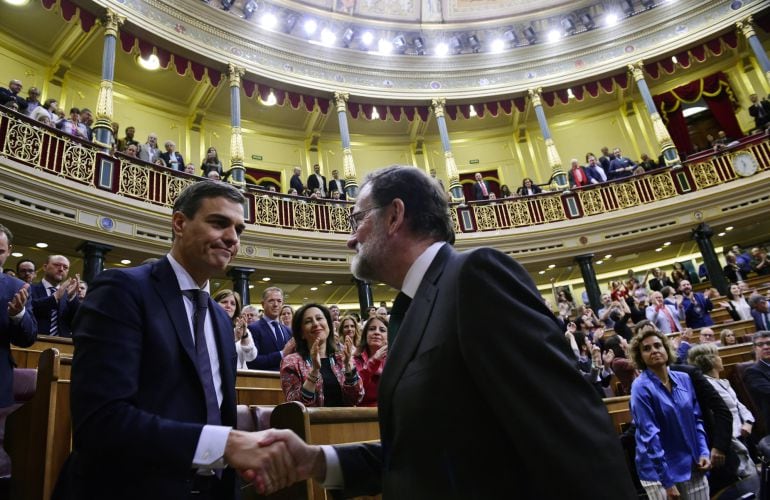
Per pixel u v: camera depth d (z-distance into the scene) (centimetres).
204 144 1288
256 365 442
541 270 1309
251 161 1359
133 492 131
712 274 1146
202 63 1111
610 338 586
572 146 1551
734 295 829
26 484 196
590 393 89
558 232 1233
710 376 404
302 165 1425
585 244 1230
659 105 1485
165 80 1202
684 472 289
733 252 1138
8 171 693
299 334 323
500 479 90
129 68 1145
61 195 752
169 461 115
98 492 130
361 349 372
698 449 293
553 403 84
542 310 98
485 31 1409
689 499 288
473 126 1574
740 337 671
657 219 1213
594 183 1262
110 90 902
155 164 896
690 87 1455
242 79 1172
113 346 133
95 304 140
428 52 1405
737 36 1308
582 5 1376
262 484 115
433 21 1385
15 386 287
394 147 1551
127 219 833
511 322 92
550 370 88
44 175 735
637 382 313
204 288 175
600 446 82
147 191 875
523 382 86
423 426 97
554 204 1268
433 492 93
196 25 1099
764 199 1140
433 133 1562
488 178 1545
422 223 127
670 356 311
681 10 1321
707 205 1184
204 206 168
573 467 79
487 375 89
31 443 201
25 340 278
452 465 92
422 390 98
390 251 127
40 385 207
